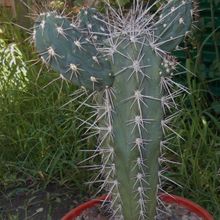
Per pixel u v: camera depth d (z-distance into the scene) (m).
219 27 1.04
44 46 0.60
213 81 1.10
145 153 0.65
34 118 1.08
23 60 1.21
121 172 0.66
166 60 0.67
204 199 0.91
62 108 1.06
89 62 0.62
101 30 0.73
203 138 0.96
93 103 0.83
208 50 1.10
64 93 1.10
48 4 1.22
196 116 0.98
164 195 0.81
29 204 0.97
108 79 0.62
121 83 0.62
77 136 1.03
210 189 0.91
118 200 0.69
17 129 1.07
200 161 0.97
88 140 1.01
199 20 1.07
